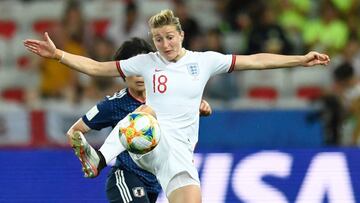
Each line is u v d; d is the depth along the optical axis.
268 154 30.22
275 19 44.34
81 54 41.56
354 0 45.88
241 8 45.19
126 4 46.38
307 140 34.12
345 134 35.31
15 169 30.25
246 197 29.86
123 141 20.77
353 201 29.91
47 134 34.81
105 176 30.02
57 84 40.88
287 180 30.02
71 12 42.78
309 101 38.91
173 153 21.14
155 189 22.47
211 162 30.08
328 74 42.16
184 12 42.16
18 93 42.88
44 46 21.00
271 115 33.88
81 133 20.91
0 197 30.08
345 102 36.53
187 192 20.89
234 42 43.91
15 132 34.72
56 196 30.05
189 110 21.23
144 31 43.47
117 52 22.75
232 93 39.38
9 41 46.16
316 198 29.94
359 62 42.16
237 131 33.66
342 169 30.16
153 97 21.28
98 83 38.03
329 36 44.78
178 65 21.23
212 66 21.39
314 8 47.06
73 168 30.22
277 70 42.06
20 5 48.50
